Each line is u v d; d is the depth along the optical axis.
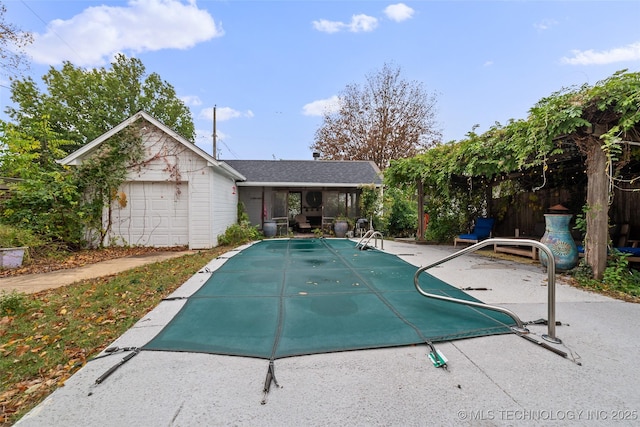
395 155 23.23
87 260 6.88
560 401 1.76
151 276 5.10
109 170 8.55
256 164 14.81
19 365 2.30
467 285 4.43
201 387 1.91
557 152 4.58
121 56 20.00
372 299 3.74
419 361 2.22
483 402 1.76
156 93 21.50
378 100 23.45
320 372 2.08
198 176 9.07
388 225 12.65
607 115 4.13
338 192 14.23
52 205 7.67
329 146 24.62
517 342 2.53
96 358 2.30
